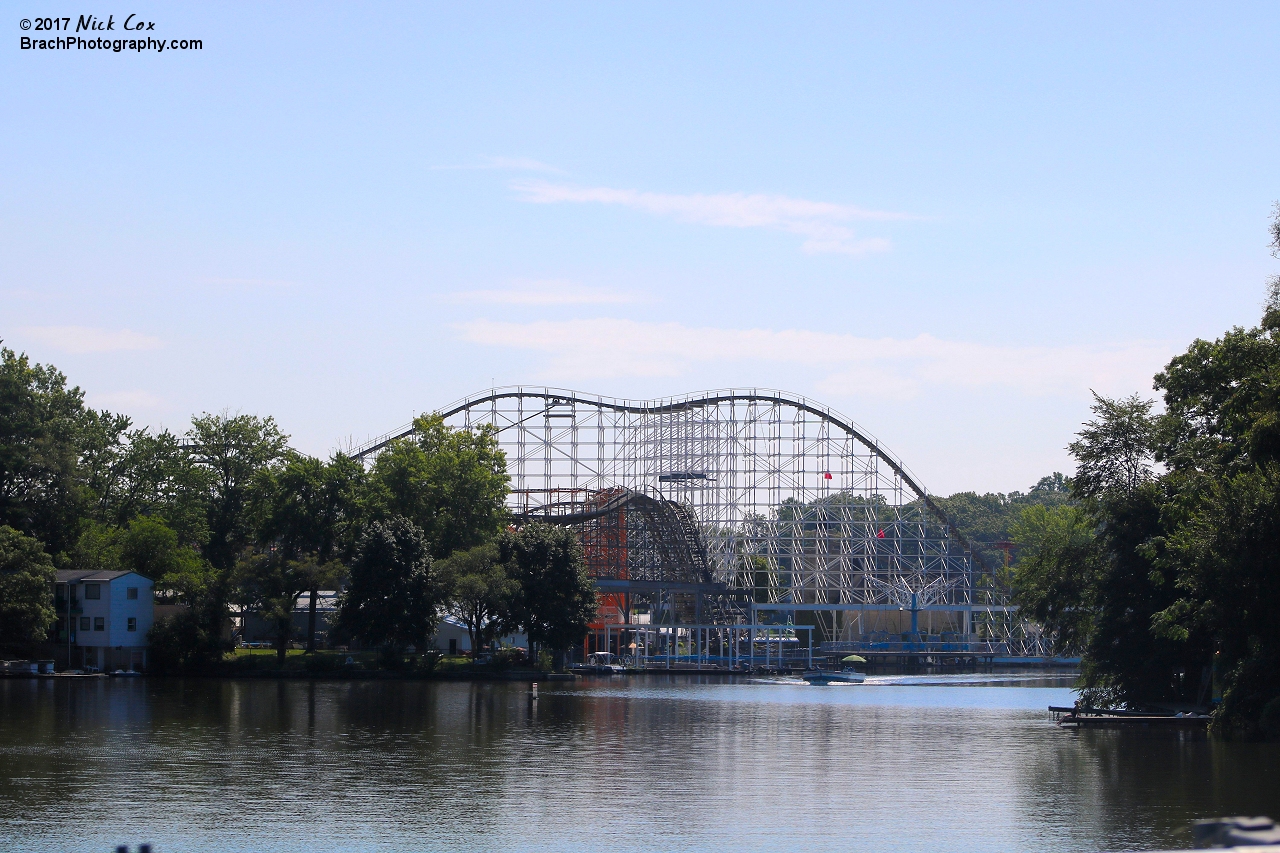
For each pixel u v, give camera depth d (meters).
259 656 131.88
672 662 175.12
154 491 159.25
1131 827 45.66
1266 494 65.69
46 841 42.75
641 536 176.75
